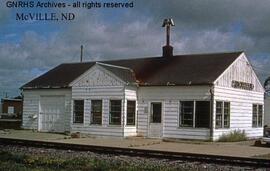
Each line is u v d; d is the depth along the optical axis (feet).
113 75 103.81
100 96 105.91
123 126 101.86
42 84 122.93
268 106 129.49
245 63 110.11
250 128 111.45
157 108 104.17
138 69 114.11
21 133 113.60
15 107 240.53
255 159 56.85
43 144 76.59
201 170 51.16
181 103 100.83
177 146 85.25
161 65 113.80
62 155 63.57
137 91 106.93
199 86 98.53
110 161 57.16
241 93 107.96
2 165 51.29
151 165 54.24
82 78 109.29
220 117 99.25
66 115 116.78
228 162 55.88
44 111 121.60
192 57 112.78
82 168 51.11
